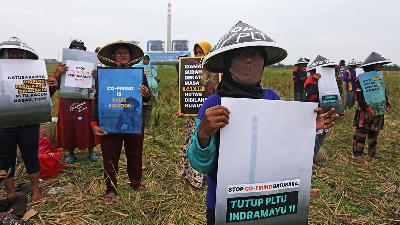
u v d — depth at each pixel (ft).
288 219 5.98
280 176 5.78
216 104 5.78
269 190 5.73
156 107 31.99
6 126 12.61
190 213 13.19
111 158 13.84
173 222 12.53
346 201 14.66
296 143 5.83
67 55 18.08
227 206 5.49
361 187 16.25
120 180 16.25
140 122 13.23
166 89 55.11
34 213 12.73
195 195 14.84
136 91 13.07
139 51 14.40
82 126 18.75
